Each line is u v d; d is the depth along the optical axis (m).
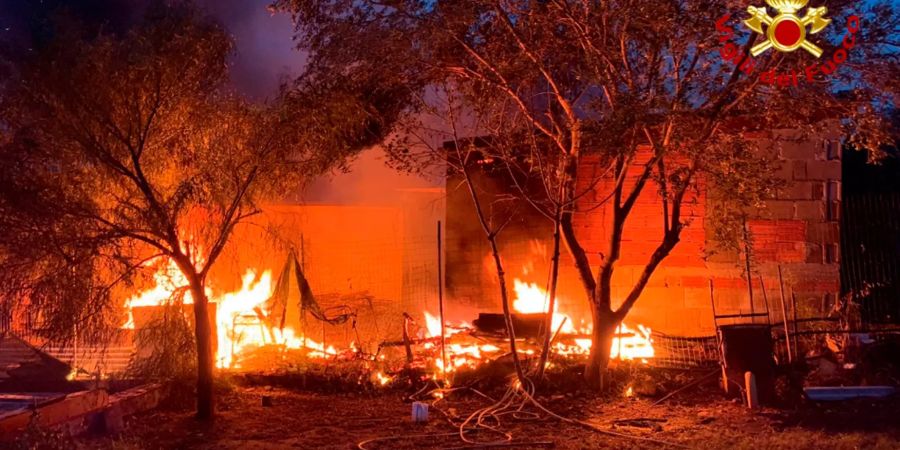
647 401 10.96
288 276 13.01
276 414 10.60
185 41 9.98
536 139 12.63
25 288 9.52
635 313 13.77
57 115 9.34
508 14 11.56
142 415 10.55
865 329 12.23
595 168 13.88
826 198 13.59
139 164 10.01
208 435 9.62
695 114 10.39
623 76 10.83
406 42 11.27
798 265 13.60
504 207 14.77
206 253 10.97
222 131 10.52
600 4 10.43
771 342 10.81
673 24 9.93
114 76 9.62
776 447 8.45
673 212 11.41
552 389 11.51
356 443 9.19
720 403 10.69
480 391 11.57
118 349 11.97
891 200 15.25
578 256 11.80
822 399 10.61
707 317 13.62
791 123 11.19
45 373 11.70
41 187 9.26
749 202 10.85
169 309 10.73
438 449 8.85
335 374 12.16
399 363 12.61
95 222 9.75
